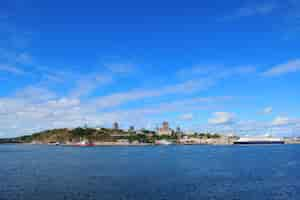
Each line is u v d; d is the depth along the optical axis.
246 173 117.00
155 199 68.19
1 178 101.00
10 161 183.50
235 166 146.25
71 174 112.44
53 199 67.75
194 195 72.56
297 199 69.50
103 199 67.94
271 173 116.94
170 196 71.19
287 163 164.00
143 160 188.50
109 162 173.12
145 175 109.44
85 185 85.62
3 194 72.88
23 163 167.75
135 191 76.62
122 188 80.75
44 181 93.12
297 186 85.81
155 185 85.94
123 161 180.25
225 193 75.19
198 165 152.00
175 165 152.00
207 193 75.00
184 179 98.75
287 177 105.06
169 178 101.00
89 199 67.81
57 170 127.31
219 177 104.38
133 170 127.06
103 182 91.19
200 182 92.12
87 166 147.25
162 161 179.75
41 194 72.75
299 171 123.88
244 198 70.19
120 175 109.00
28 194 72.81
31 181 93.44
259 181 95.19
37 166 147.62
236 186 85.31
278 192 76.88
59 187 82.12
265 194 74.50
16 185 85.75
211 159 196.62
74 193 74.00
